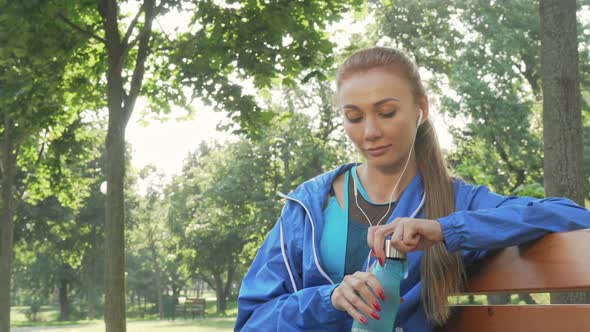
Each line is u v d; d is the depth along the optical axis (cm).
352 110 172
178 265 5666
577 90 606
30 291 5650
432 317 169
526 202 161
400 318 172
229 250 4422
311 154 3219
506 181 2275
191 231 3934
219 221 3675
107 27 1002
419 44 2266
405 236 151
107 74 999
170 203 4394
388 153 172
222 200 3516
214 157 3778
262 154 3509
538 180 2283
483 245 149
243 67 1017
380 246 153
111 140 972
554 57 605
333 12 1055
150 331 2711
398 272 152
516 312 156
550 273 144
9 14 902
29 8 905
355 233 180
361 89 169
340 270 179
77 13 1024
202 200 4050
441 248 165
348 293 151
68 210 2841
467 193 176
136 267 6431
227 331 2625
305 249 180
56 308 7881
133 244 5116
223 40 1018
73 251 2930
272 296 178
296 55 1023
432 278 166
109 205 946
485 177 1020
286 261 180
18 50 941
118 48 1000
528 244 151
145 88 1132
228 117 1055
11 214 1481
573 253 138
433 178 178
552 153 603
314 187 189
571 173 596
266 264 183
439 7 2300
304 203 184
